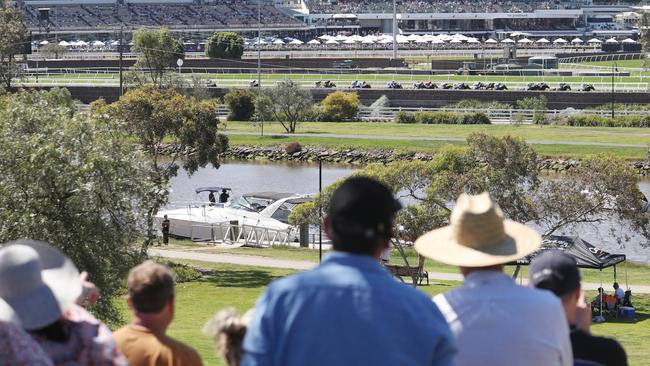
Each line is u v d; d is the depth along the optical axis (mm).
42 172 42781
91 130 45656
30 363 9883
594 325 52906
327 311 9539
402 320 9555
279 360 9570
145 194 46875
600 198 61156
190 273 67438
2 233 42219
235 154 147875
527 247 11531
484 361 11156
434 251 11648
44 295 10703
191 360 12086
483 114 173000
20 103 45281
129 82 191750
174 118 79438
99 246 43906
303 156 146250
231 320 11289
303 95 163875
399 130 163000
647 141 144000
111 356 10844
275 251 81438
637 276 70062
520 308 11227
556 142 143250
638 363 37938
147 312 12000
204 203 105750
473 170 61281
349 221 9836
